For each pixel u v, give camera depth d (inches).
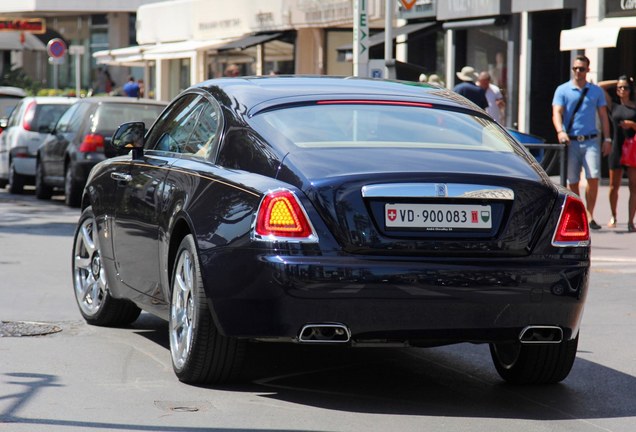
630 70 1862.7
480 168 493.0
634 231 1228.5
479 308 475.8
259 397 502.6
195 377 518.3
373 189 473.4
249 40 2792.8
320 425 456.4
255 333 477.7
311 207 472.1
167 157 586.6
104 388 512.4
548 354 526.9
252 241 475.5
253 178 493.7
